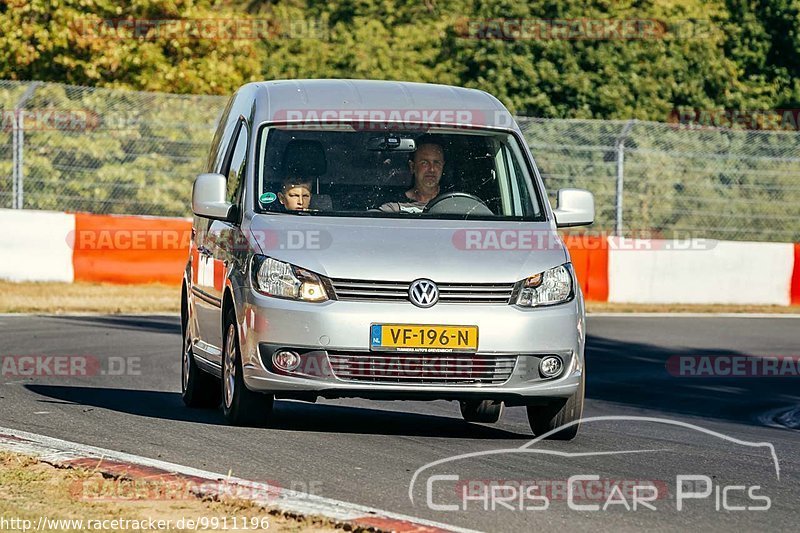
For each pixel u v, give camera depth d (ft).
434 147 95.30
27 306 190.80
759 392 137.49
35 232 213.87
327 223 89.25
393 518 61.82
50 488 66.95
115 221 216.95
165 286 218.59
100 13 284.00
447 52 340.39
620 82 311.88
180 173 234.38
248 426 89.86
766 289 233.96
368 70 332.60
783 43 361.92
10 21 277.85
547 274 87.92
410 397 85.56
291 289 84.94
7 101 225.56
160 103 234.58
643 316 213.66
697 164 246.27
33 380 118.01
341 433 89.10
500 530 61.98
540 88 309.83
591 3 319.27
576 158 239.50
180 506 63.67
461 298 85.56
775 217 245.86
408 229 89.25
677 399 129.80
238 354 88.17
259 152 93.86
